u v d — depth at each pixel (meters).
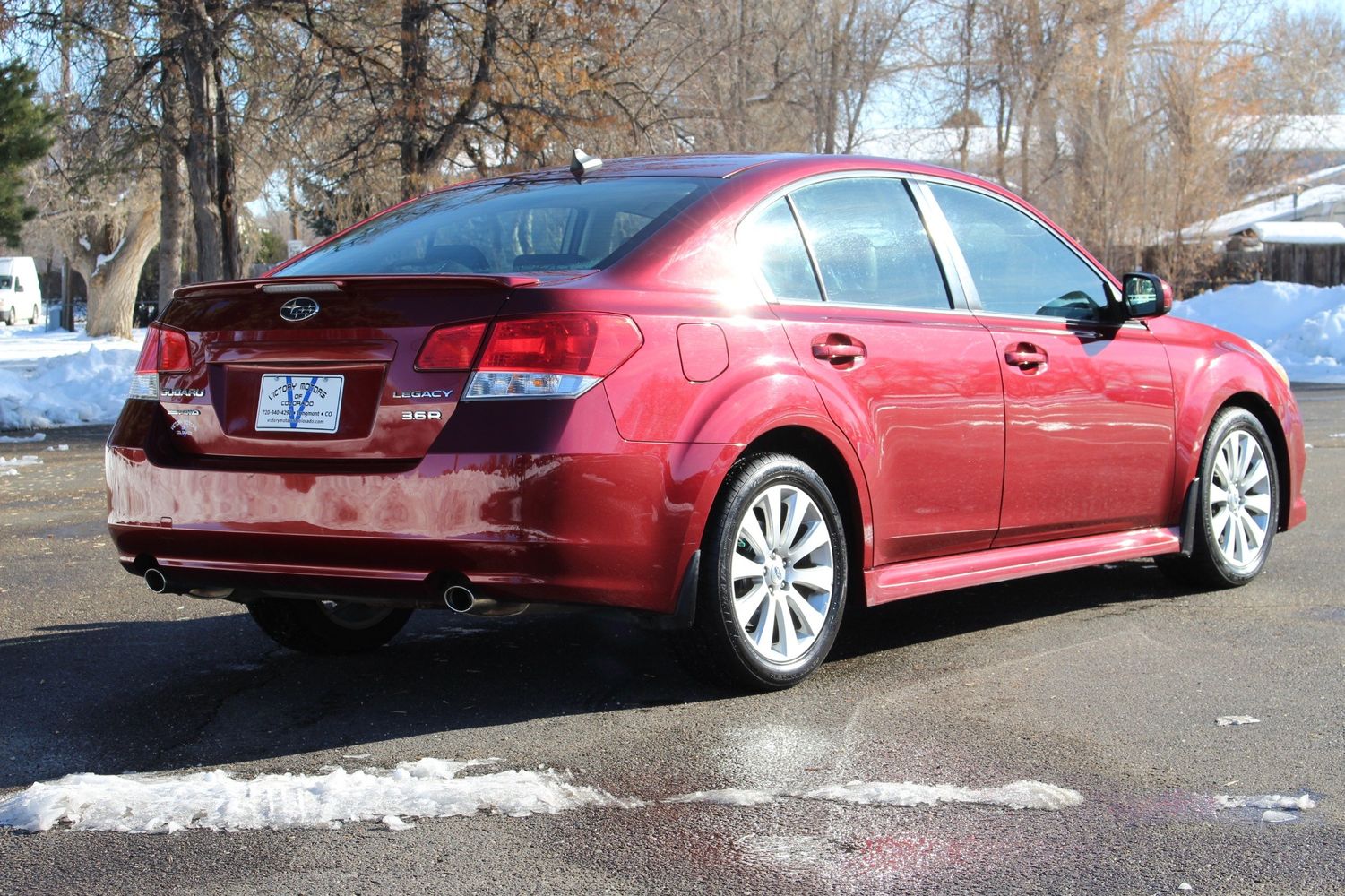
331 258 4.32
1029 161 35.72
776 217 4.12
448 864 2.68
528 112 19.80
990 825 2.88
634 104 22.58
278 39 20.20
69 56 20.05
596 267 3.75
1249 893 2.54
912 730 3.57
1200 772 3.22
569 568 3.45
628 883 2.59
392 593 3.56
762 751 3.39
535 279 3.56
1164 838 2.81
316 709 3.84
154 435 3.89
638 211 4.01
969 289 4.59
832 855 2.72
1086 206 32.38
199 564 3.79
